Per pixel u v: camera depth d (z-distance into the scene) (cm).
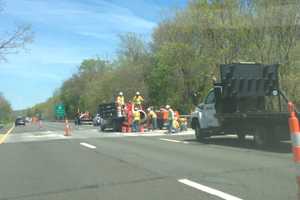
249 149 1714
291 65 4050
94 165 1398
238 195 889
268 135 1714
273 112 1656
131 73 7469
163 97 6016
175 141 2233
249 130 1848
